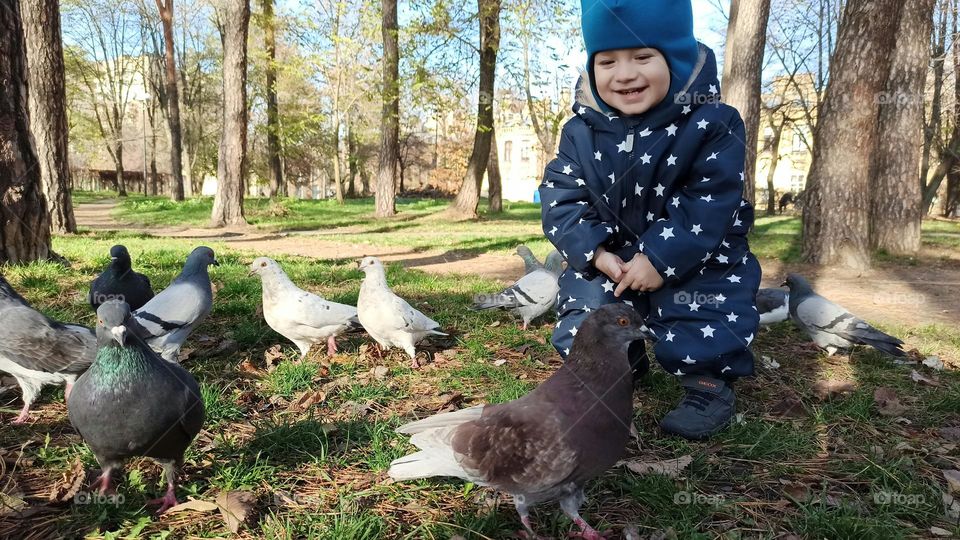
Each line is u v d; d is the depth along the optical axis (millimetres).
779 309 1587
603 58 880
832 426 994
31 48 3404
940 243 4023
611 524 705
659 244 853
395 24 6320
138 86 17766
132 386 649
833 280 2789
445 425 687
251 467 803
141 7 10469
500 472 634
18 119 2104
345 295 1814
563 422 622
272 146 9070
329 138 12320
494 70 6328
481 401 1078
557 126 8344
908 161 3521
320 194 20969
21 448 825
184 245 3422
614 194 926
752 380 1222
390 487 771
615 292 886
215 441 871
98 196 14672
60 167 3695
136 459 816
